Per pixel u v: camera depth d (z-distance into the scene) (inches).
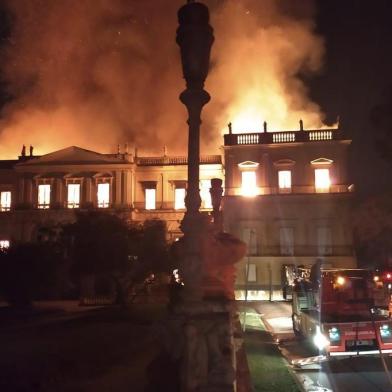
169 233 2142.0
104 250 1042.1
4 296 1052.5
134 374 316.8
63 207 2178.9
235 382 186.7
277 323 909.8
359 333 477.4
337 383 410.0
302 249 1915.6
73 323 733.3
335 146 2000.5
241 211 1969.7
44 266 1069.1
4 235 2214.6
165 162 2258.9
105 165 2182.6
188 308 177.0
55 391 274.7
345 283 524.1
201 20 185.6
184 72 188.9
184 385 163.5
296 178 2003.0
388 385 402.6
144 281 1176.2
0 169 2288.4
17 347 473.7
